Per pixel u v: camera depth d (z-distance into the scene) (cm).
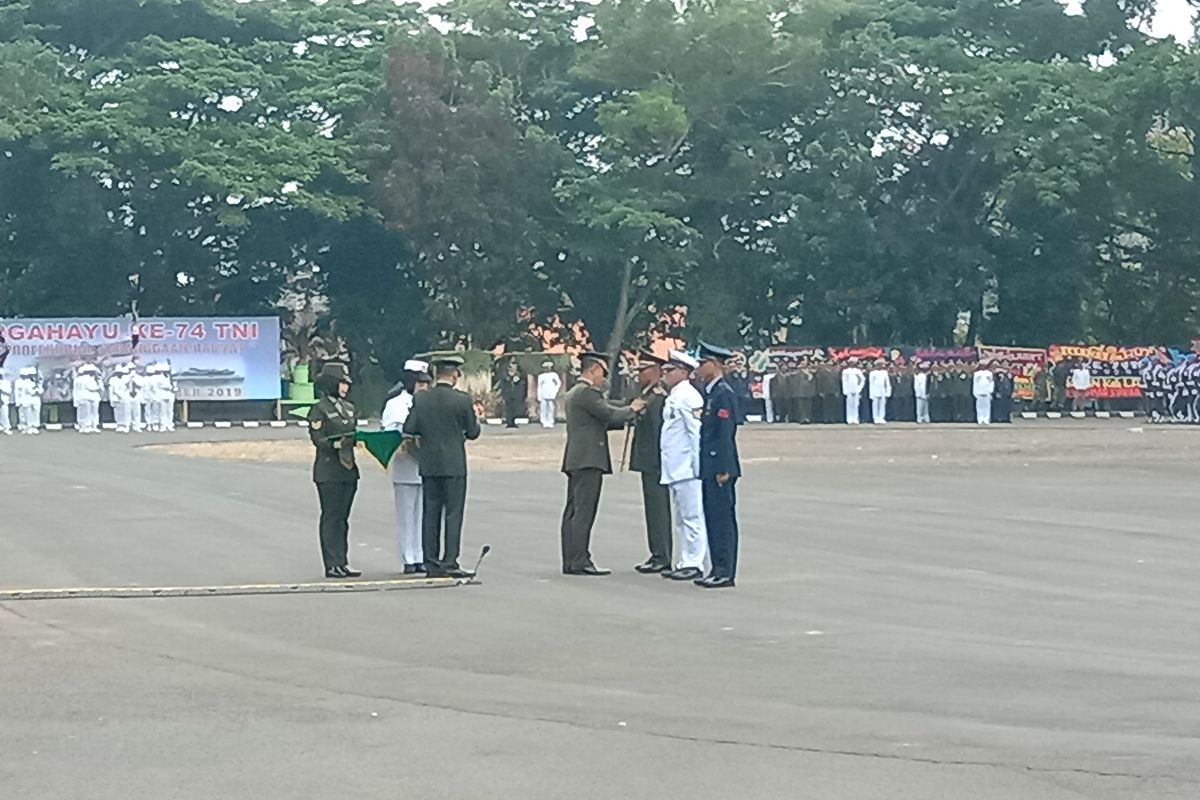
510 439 4416
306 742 903
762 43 6266
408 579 1605
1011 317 6731
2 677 1103
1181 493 2645
